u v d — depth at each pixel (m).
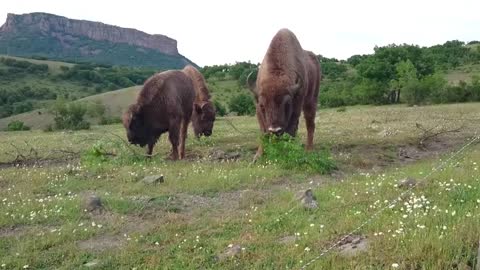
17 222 7.95
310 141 15.93
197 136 19.48
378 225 6.23
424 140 17.27
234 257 5.90
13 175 12.33
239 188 10.10
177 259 6.05
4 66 124.94
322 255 5.41
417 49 65.06
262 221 7.34
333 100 58.81
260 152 12.94
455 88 50.50
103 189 10.27
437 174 9.32
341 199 8.17
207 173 11.34
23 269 6.08
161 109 14.39
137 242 6.84
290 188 9.95
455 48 95.31
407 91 52.00
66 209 8.51
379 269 4.94
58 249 6.69
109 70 144.50
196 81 19.70
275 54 12.91
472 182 8.25
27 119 73.25
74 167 13.32
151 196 9.40
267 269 5.48
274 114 12.22
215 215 8.10
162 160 13.88
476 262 4.81
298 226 6.91
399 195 7.69
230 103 58.34
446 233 5.44
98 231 7.39
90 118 61.62
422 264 4.88
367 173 11.19
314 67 15.46
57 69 132.75
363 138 18.25
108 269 5.98
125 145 15.45
